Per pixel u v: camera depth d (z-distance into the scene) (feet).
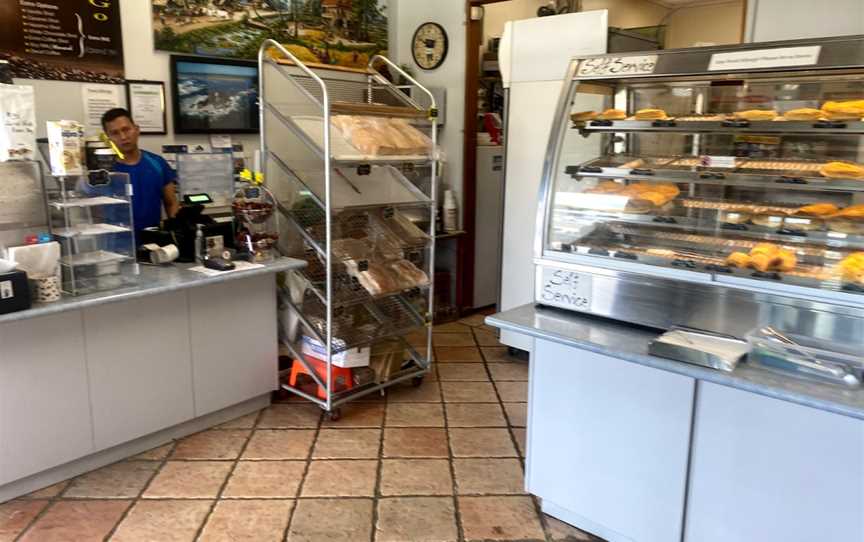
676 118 7.41
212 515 8.14
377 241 11.64
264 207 10.68
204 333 10.14
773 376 5.84
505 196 13.80
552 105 12.70
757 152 7.50
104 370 8.96
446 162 16.55
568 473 7.84
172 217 11.18
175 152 12.19
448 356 14.17
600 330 7.25
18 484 8.42
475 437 10.39
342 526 7.95
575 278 7.70
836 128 6.36
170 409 9.86
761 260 6.50
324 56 14.97
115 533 7.74
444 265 16.96
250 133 13.42
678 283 6.96
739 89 7.54
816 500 5.99
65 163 8.42
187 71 12.23
